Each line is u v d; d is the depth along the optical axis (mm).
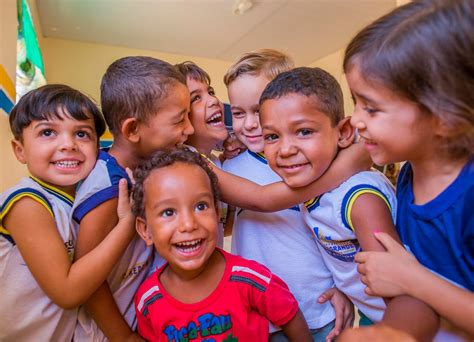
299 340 732
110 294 733
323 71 761
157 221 668
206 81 1081
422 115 484
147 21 3291
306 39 3760
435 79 457
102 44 3840
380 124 504
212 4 2971
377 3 2928
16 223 648
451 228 533
